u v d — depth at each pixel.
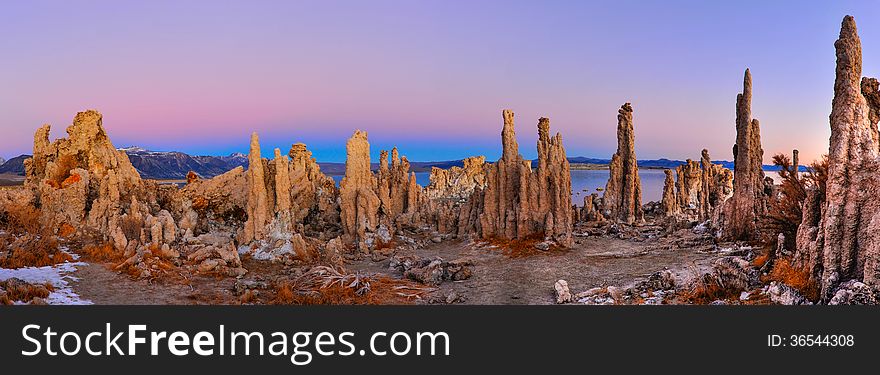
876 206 20.86
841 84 22.25
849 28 22.23
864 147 21.58
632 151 58.75
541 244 42.03
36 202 38.94
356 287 30.34
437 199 120.56
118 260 32.00
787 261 26.34
